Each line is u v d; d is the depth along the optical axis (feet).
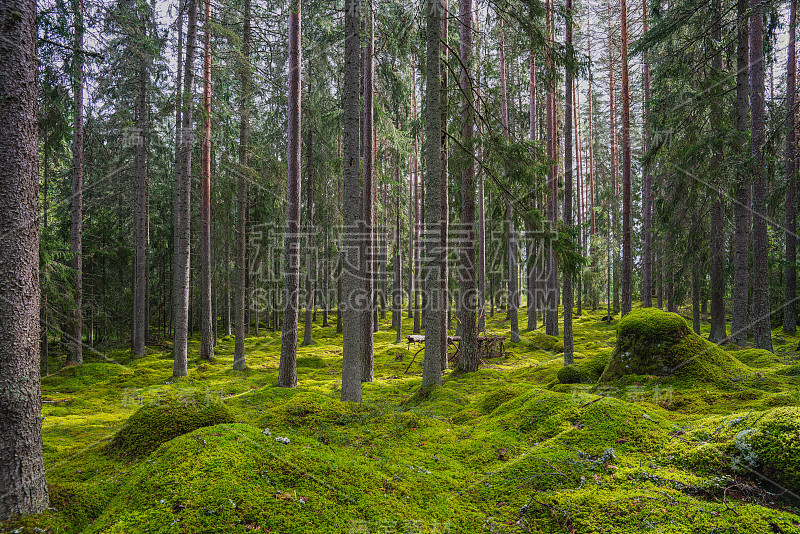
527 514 9.82
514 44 31.96
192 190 63.82
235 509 8.86
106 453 14.44
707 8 37.11
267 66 48.91
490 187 32.09
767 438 10.12
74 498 10.37
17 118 10.02
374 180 49.96
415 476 11.82
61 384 38.86
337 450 12.74
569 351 34.45
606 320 81.00
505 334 66.23
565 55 29.89
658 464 10.87
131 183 66.23
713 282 42.14
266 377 40.91
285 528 8.61
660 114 39.19
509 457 12.69
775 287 56.54
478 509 10.29
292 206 34.88
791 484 9.28
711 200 39.93
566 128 37.70
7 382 9.68
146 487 9.55
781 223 49.01
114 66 51.39
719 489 9.64
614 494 9.82
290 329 34.65
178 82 46.88
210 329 53.01
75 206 48.06
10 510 9.44
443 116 33.32
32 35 10.44
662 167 48.34
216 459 10.35
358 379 24.88
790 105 32.30
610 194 81.35
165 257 83.92
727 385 16.52
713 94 36.76
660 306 76.89
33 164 10.41
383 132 43.96
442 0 37.52
